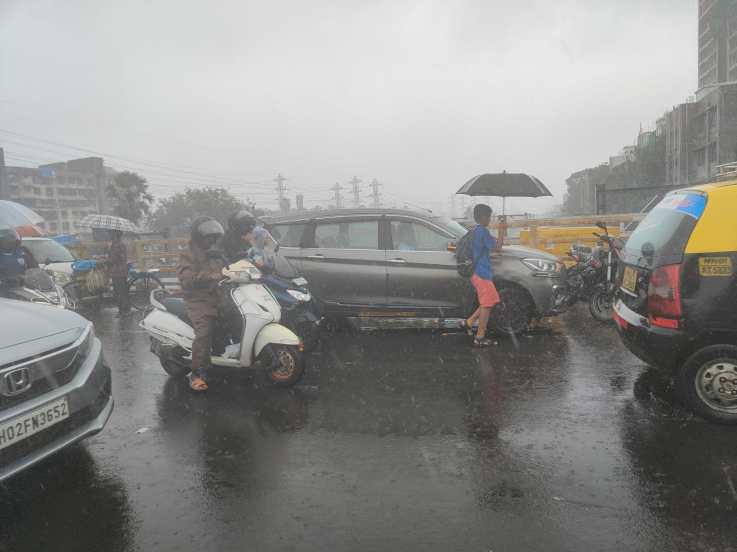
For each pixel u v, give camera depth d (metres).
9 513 3.34
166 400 5.33
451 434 4.26
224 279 5.40
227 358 5.52
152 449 4.19
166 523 3.17
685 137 64.62
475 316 7.02
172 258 17.64
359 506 3.27
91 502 3.43
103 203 119.06
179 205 74.00
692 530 2.94
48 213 111.62
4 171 57.25
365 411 4.80
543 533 2.95
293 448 4.11
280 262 6.66
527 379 5.54
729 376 4.23
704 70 107.31
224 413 4.90
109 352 7.48
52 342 3.60
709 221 4.25
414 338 7.43
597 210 12.70
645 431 4.20
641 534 2.92
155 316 5.90
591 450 3.90
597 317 8.31
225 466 3.86
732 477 3.48
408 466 3.75
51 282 8.30
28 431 3.29
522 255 7.39
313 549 2.87
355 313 7.69
